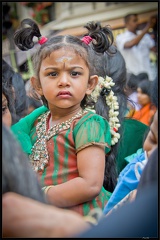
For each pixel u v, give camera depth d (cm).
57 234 86
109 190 149
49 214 88
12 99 152
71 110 139
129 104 173
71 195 127
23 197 89
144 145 143
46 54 137
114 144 150
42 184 132
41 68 139
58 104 136
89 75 142
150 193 94
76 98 136
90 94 146
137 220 87
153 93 167
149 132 143
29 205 89
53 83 136
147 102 193
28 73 168
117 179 149
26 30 145
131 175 137
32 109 160
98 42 145
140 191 103
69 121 138
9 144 90
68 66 135
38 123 144
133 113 174
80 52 137
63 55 135
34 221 87
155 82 165
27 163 93
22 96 157
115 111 154
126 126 157
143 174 107
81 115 139
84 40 141
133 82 195
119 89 162
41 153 136
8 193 89
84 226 88
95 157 131
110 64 159
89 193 128
